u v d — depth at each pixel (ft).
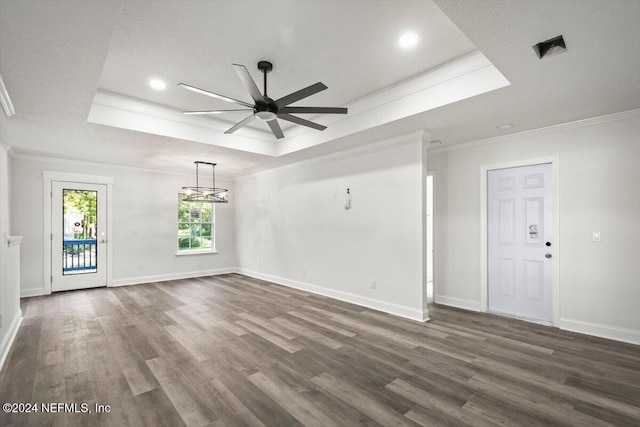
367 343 10.51
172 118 13.56
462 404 7.02
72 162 18.43
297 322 12.71
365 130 12.80
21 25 6.01
